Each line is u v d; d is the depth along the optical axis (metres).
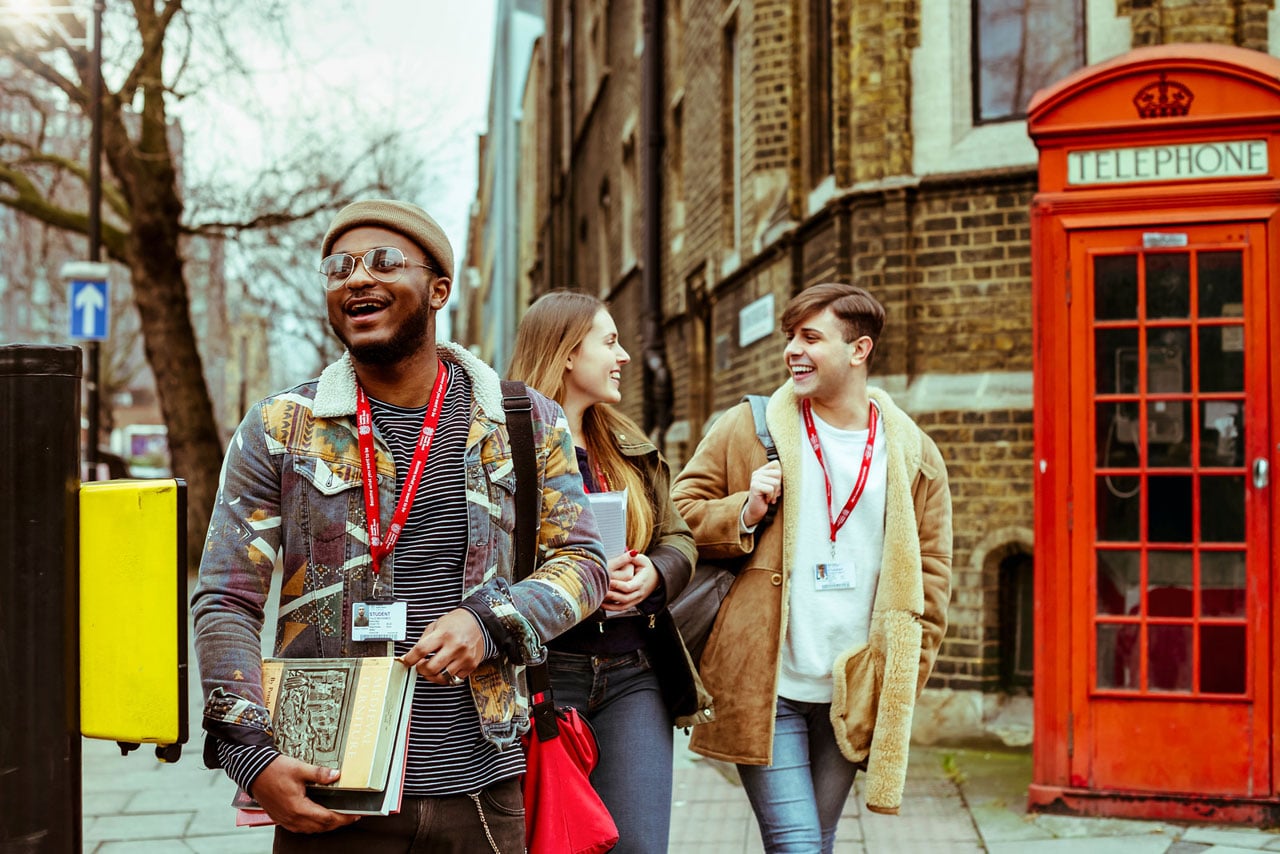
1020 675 6.27
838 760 3.39
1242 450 4.88
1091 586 4.96
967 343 6.32
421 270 2.18
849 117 6.79
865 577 3.33
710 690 3.31
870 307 3.37
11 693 1.84
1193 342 4.89
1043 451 4.99
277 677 2.05
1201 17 5.95
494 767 2.15
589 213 18.52
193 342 15.86
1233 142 4.86
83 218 16.27
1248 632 4.82
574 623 2.27
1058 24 6.43
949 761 5.93
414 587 2.12
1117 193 4.94
